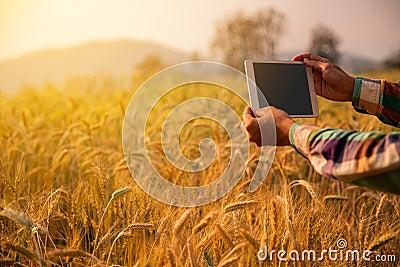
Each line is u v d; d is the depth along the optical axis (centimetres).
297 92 245
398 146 167
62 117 676
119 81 978
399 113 265
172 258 216
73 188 379
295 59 264
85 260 271
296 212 313
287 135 203
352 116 529
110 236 266
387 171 170
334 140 181
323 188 398
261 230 260
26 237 292
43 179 412
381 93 263
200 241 265
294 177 421
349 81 266
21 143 523
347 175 176
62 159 442
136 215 284
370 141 173
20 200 331
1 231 281
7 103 898
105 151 450
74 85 969
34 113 749
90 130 500
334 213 328
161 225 260
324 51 1956
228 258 226
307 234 256
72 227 292
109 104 732
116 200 306
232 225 278
